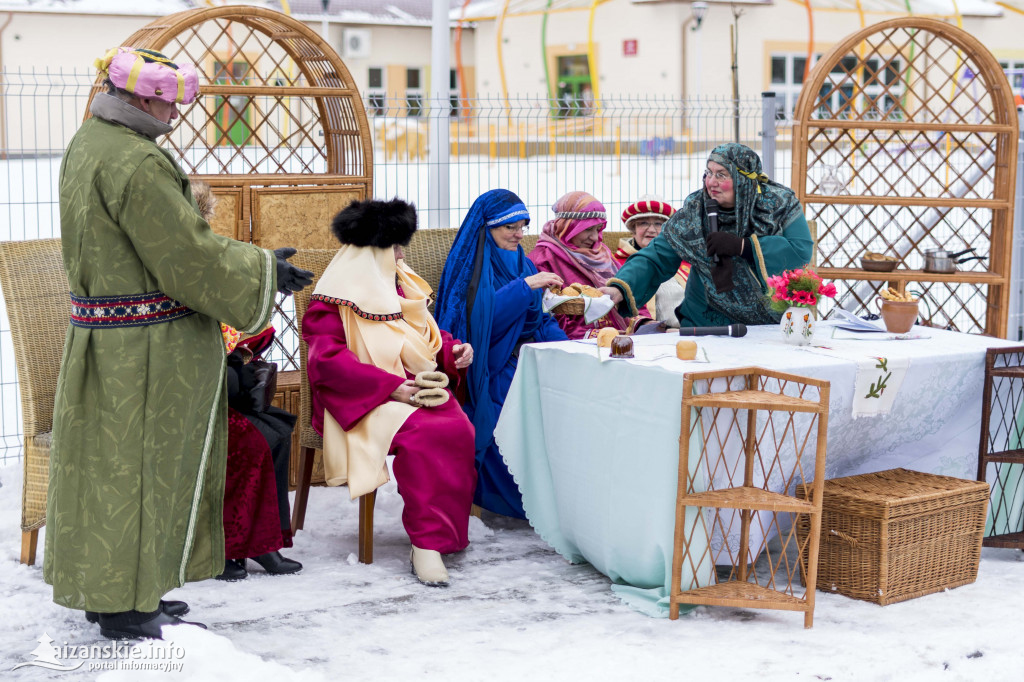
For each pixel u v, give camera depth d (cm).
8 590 367
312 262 436
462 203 1044
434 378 400
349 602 360
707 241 436
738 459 354
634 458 356
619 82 2211
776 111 657
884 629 337
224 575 379
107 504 306
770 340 408
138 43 484
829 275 638
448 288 454
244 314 316
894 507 348
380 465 385
